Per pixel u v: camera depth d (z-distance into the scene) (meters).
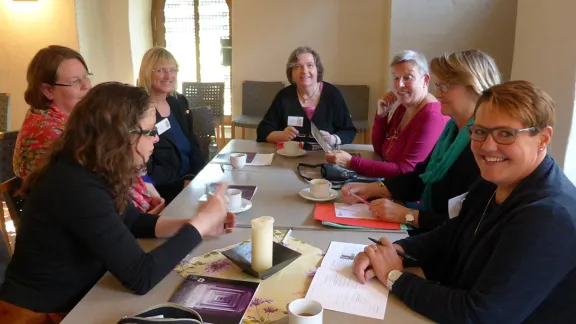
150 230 1.52
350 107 4.91
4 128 3.97
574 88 2.67
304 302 1.01
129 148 1.22
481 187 1.32
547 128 1.05
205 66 5.44
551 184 1.05
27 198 1.24
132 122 1.22
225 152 2.72
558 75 2.85
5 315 1.25
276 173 2.28
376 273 1.23
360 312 1.09
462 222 1.34
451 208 1.51
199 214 1.40
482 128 1.08
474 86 1.62
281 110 3.05
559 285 1.02
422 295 1.09
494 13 3.92
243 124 4.78
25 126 1.90
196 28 5.33
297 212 1.75
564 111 2.78
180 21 5.35
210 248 1.43
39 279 1.25
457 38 4.01
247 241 1.47
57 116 1.93
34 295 1.26
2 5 4.84
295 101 3.03
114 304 1.13
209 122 3.44
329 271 1.28
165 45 5.44
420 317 1.08
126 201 1.34
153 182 2.70
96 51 5.04
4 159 2.28
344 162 2.38
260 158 2.55
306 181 2.14
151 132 1.28
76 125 1.19
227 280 1.24
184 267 1.31
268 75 5.16
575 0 2.64
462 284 1.16
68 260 1.25
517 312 0.99
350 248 1.42
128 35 5.02
